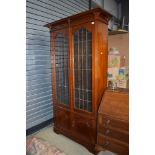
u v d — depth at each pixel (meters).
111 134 1.90
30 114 2.82
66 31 2.26
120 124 1.80
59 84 2.54
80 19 2.05
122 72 2.76
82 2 3.89
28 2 2.66
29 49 2.74
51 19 3.12
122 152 1.82
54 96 2.64
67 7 3.47
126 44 3.19
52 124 3.18
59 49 2.43
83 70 2.16
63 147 2.34
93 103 2.06
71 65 2.26
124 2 5.47
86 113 2.17
